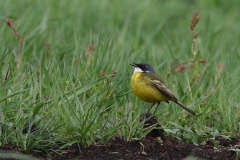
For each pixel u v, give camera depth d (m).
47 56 13.27
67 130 8.80
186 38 20.25
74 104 9.65
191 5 26.31
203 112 10.38
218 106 11.26
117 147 9.00
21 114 8.73
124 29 18.19
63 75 11.38
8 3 18.73
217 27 21.89
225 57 17.52
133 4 22.31
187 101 11.33
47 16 17.05
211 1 26.61
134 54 15.68
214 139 9.88
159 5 24.42
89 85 9.60
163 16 22.84
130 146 9.16
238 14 25.81
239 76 13.99
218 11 25.58
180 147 9.50
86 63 12.47
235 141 10.01
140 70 11.21
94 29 18.94
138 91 10.65
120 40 16.89
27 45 15.59
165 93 10.41
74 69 11.93
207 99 12.15
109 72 11.54
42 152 8.34
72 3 20.45
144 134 9.24
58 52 14.58
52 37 16.55
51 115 9.19
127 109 10.41
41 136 8.30
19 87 10.20
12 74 11.30
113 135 9.16
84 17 19.95
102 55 12.20
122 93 11.09
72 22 18.92
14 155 7.92
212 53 17.66
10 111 8.64
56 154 8.39
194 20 12.98
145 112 10.95
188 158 8.70
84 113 9.12
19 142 8.29
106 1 21.70
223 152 9.36
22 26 16.55
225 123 10.50
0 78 10.62
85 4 20.84
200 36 19.56
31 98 10.06
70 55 15.03
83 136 8.70
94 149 8.78
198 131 9.72
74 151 8.62
